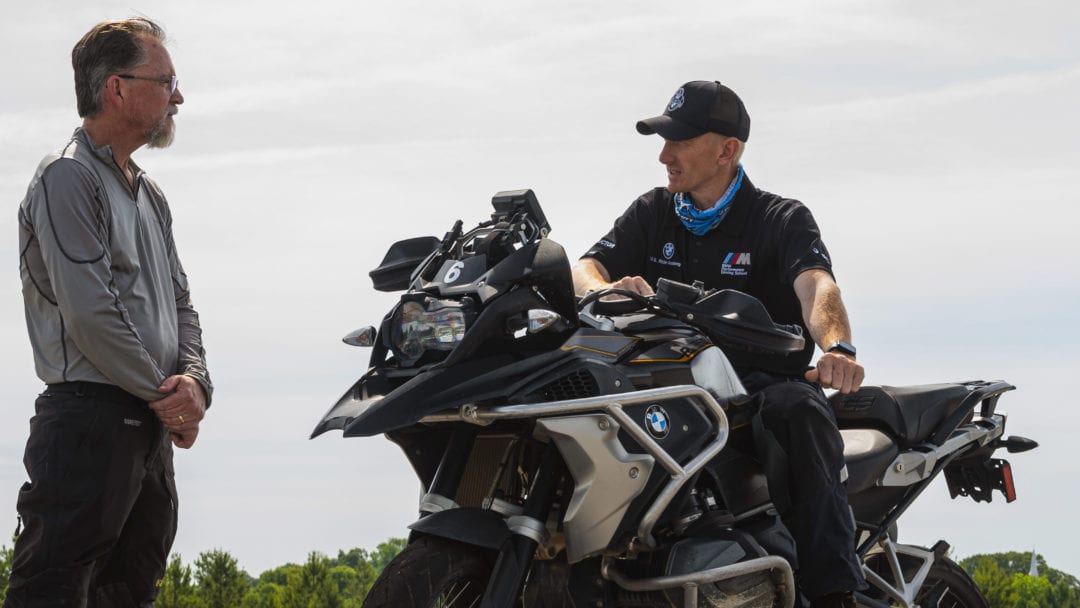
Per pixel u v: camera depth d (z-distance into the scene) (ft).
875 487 14.48
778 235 14.30
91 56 12.38
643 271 15.53
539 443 11.16
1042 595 233.76
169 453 13.15
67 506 11.72
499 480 11.18
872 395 15.10
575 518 10.57
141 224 12.80
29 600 11.68
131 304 12.41
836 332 12.85
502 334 10.68
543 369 10.62
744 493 12.15
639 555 11.37
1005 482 15.97
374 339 11.19
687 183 14.62
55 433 11.81
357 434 9.89
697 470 11.18
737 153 14.64
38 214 11.79
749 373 12.91
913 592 14.96
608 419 10.64
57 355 11.97
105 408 11.91
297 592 185.57
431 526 10.32
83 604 11.91
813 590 11.87
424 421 10.78
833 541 11.88
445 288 10.82
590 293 11.88
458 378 10.29
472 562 10.43
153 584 13.20
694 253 14.93
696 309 11.57
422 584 10.01
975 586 16.06
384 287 11.96
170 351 12.88
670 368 11.59
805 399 12.05
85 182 11.96
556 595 11.21
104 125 12.46
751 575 11.46
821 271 13.69
